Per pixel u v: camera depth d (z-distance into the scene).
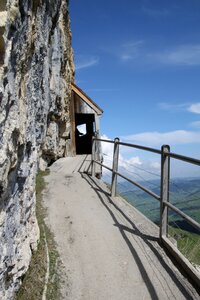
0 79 3.08
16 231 4.32
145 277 5.27
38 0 4.41
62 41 12.77
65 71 14.11
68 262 5.77
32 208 5.48
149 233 6.66
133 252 5.96
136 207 7.82
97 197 8.93
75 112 18.88
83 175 11.58
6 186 3.57
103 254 5.96
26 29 3.91
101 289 5.11
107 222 7.20
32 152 5.14
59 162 13.66
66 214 7.69
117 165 8.99
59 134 14.50
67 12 13.55
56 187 9.79
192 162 4.91
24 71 4.18
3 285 3.89
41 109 6.39
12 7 3.27
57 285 5.16
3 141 3.30
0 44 3.09
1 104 3.16
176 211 5.28
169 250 5.91
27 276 5.05
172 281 5.13
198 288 4.95
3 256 3.75
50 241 6.38
